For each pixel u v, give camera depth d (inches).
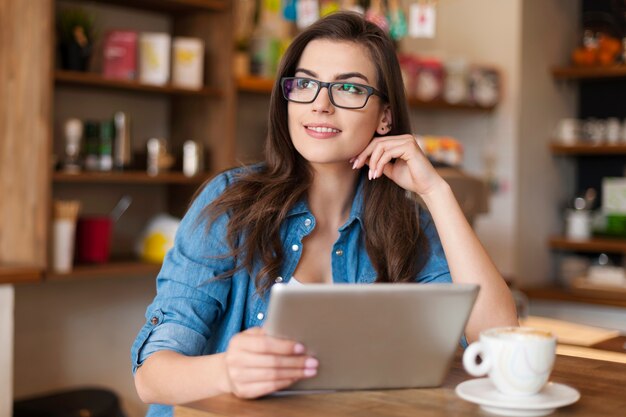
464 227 66.0
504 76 196.9
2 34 131.1
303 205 67.0
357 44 66.7
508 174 195.8
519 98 195.0
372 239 69.7
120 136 136.7
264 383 47.8
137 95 151.5
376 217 70.0
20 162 128.6
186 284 62.3
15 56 129.3
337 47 66.1
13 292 125.4
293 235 66.9
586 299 184.9
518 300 108.4
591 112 213.2
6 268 121.0
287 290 46.2
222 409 46.4
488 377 53.6
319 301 47.0
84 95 143.8
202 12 150.3
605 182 204.2
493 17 198.1
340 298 47.2
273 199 65.5
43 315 141.0
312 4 149.2
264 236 65.2
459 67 187.8
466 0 202.1
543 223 204.1
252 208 64.9
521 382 47.2
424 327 49.8
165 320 60.7
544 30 203.2
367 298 47.7
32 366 139.9
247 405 47.3
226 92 146.6
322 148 64.6
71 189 143.4
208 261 63.4
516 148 194.9
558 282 207.8
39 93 125.6
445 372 52.0
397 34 159.3
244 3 152.0
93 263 135.0
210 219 64.6
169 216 146.6
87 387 146.4
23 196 128.3
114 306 150.3
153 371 55.4
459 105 186.5
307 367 48.7
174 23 155.3
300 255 66.7
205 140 149.6
